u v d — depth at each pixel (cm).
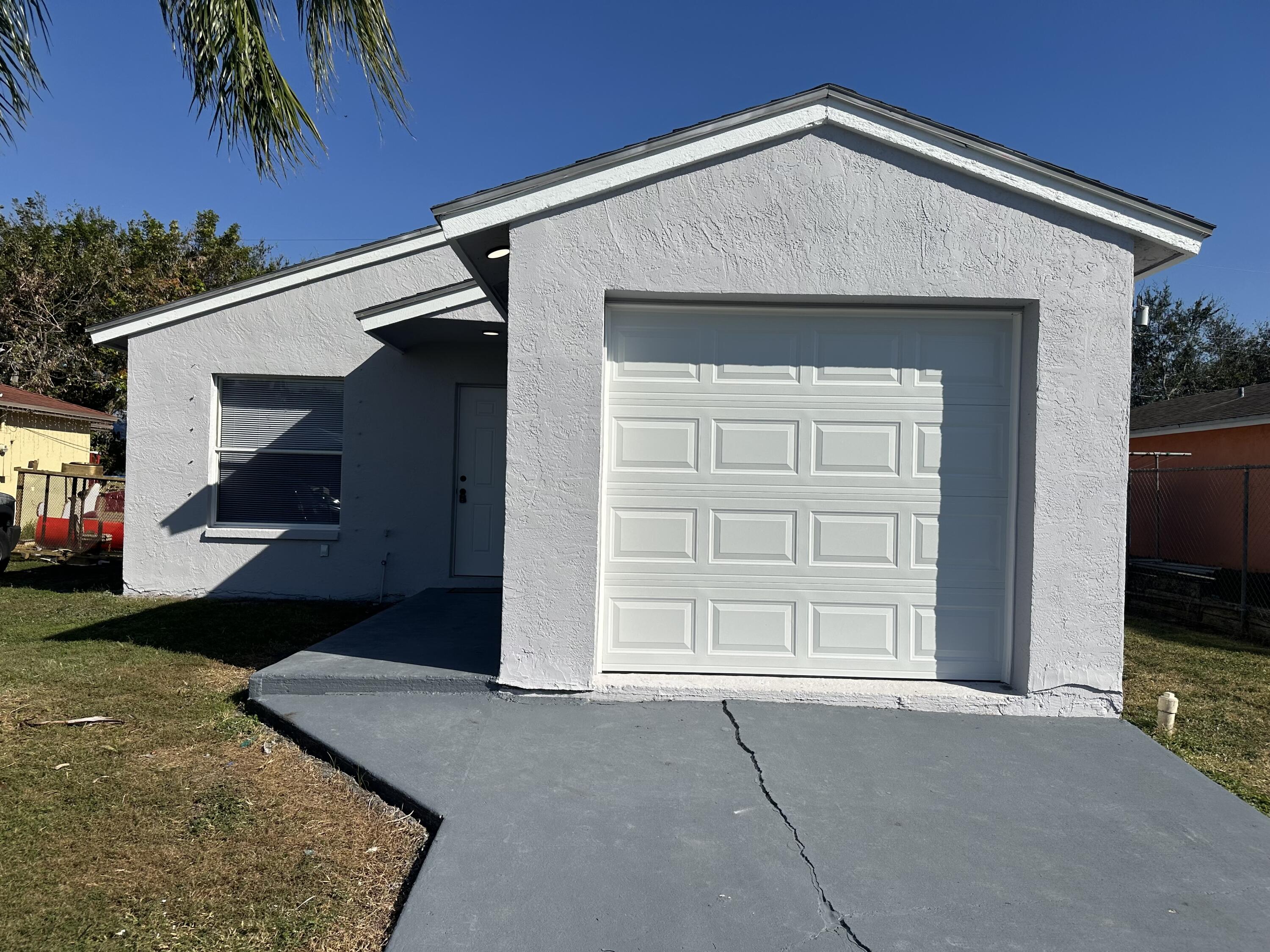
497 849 309
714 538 502
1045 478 470
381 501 902
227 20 495
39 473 1150
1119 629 471
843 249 472
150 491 896
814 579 501
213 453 904
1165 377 2939
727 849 314
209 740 438
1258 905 287
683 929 263
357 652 554
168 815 348
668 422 502
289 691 488
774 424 502
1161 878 304
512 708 467
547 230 472
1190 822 350
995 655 499
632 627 502
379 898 289
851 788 372
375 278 905
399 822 347
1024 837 332
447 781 368
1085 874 304
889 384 499
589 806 347
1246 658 750
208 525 901
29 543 1204
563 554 476
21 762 401
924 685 490
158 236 2325
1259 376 2852
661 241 473
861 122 466
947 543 499
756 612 502
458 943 253
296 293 900
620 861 303
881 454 500
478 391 912
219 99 523
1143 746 432
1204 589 1061
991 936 264
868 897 284
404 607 736
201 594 898
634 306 497
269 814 351
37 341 2059
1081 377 470
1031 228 471
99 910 277
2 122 460
